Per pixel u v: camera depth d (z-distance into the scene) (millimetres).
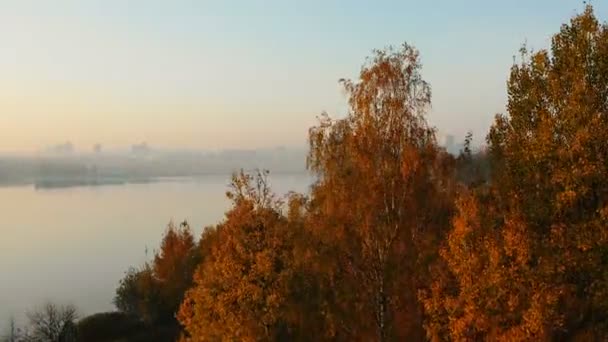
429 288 21531
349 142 23672
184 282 48344
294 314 23203
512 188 18953
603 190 17609
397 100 23516
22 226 142000
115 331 47469
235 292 22812
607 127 17219
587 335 17391
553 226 17625
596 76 17922
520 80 19062
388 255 23672
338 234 23781
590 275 17453
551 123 17906
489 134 20625
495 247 17609
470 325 18016
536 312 16656
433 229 23656
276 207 24578
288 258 23391
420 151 23516
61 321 53281
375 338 23594
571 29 18297
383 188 23578
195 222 139500
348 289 23922
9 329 53125
